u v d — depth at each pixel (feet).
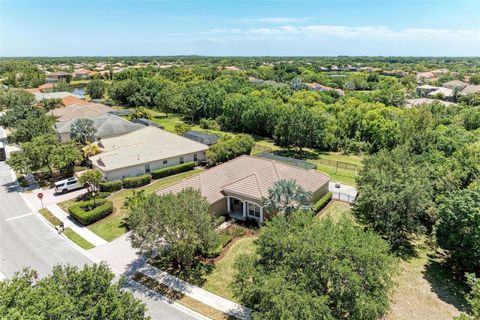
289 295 46.01
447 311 62.90
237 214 103.35
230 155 152.46
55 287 41.34
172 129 220.23
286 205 84.28
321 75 474.90
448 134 142.61
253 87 310.65
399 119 185.98
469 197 68.69
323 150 184.85
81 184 117.60
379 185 85.87
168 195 72.90
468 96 283.79
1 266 76.54
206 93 250.16
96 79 367.04
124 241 87.45
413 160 104.06
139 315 45.42
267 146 188.03
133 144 142.31
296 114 171.42
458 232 68.39
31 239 88.48
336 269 48.88
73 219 99.55
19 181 131.54
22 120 159.84
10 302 38.17
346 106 225.35
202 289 69.00
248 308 63.16
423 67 610.24
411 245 86.84
